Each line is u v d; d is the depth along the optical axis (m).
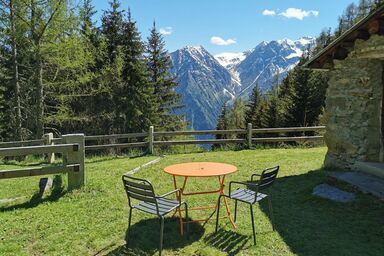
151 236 4.73
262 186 4.65
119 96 20.77
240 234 4.78
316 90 26.83
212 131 12.13
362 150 7.35
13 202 5.98
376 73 7.23
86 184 6.76
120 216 5.39
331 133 7.98
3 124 19.44
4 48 16.05
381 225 4.98
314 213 5.52
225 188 7.02
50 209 5.64
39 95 14.72
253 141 12.50
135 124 21.80
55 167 6.32
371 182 6.48
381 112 7.34
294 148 12.34
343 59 7.64
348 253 4.25
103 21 22.84
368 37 6.92
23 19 13.25
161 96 25.59
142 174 8.25
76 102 19.91
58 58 13.86
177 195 5.23
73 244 4.47
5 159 12.77
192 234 4.80
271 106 28.80
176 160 10.23
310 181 7.25
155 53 25.80
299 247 4.41
